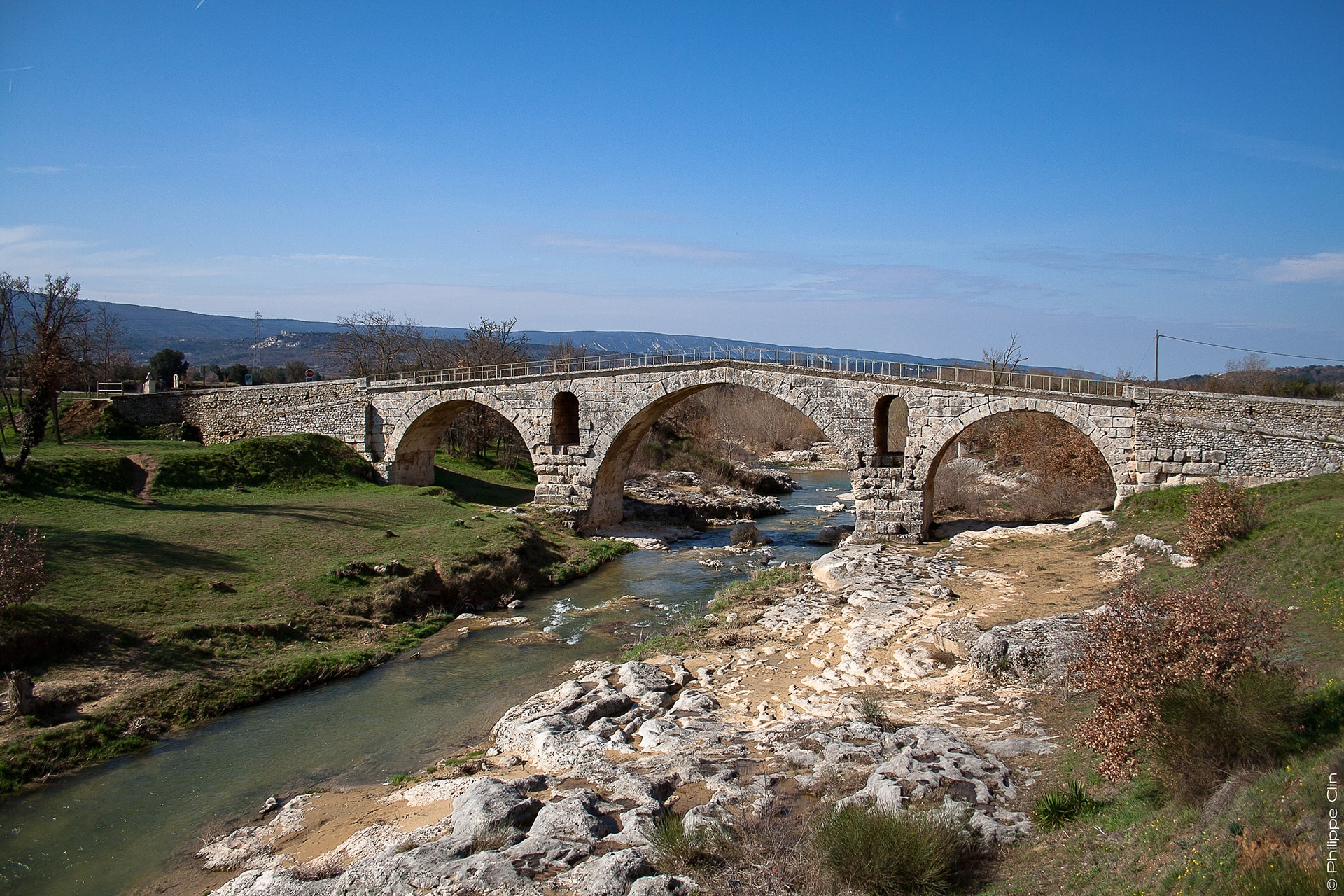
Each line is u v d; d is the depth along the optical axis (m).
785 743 19.50
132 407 65.88
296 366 132.62
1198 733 12.78
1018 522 53.03
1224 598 15.21
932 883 12.27
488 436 84.94
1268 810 10.66
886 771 16.22
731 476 86.25
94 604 30.20
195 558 37.16
